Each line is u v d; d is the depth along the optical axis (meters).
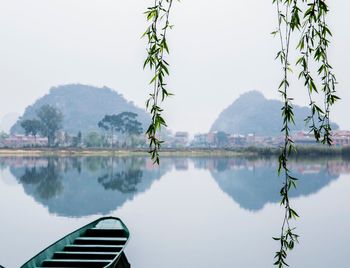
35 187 37.59
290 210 3.54
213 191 34.75
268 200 29.48
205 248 15.13
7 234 17.84
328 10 3.12
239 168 63.31
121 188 37.03
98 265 9.59
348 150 81.75
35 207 26.20
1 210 24.98
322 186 37.66
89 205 27.00
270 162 82.44
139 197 30.94
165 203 27.83
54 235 17.59
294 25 3.21
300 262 13.27
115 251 11.20
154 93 3.05
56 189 36.19
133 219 21.67
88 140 141.25
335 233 17.91
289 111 3.29
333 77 3.27
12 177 46.31
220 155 118.81
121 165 70.31
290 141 3.40
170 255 14.01
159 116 3.05
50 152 116.31
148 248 15.08
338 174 49.12
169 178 46.28
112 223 14.38
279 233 17.94
